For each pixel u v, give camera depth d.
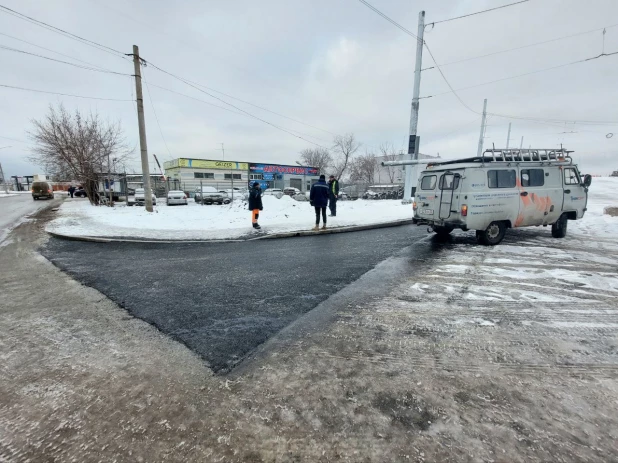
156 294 4.56
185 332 3.35
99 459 1.75
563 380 2.45
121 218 13.05
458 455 1.76
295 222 11.87
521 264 6.06
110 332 3.37
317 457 1.75
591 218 11.92
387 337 3.18
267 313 3.85
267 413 2.10
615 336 3.17
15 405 2.21
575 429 1.94
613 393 2.29
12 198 33.81
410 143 17.80
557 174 8.41
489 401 2.21
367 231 10.62
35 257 7.05
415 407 2.15
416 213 8.84
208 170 42.41
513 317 3.64
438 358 2.78
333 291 4.63
